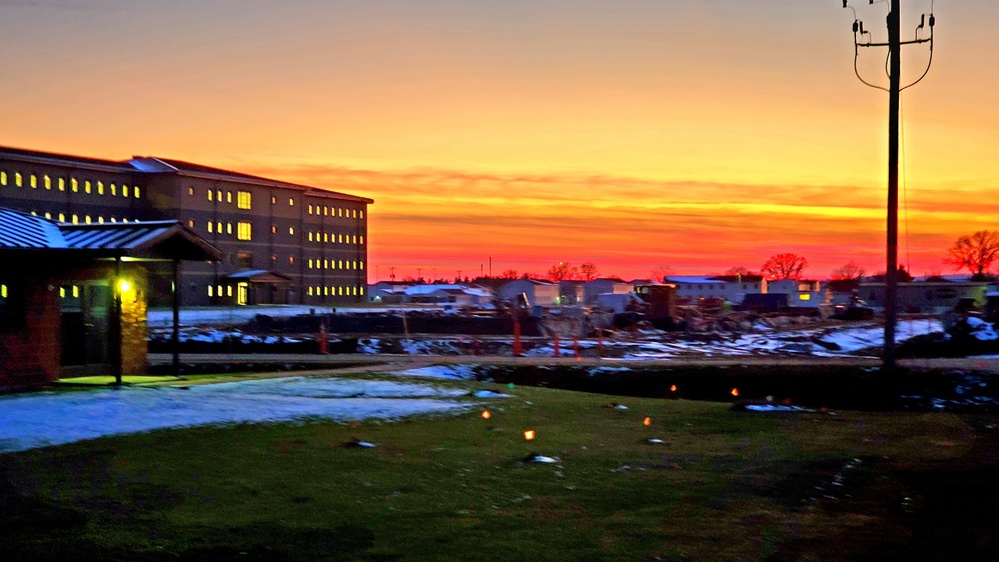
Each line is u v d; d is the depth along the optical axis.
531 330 62.28
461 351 45.03
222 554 7.65
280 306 104.69
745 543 8.30
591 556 7.80
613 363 33.28
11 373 20.67
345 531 8.45
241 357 36.44
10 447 12.59
